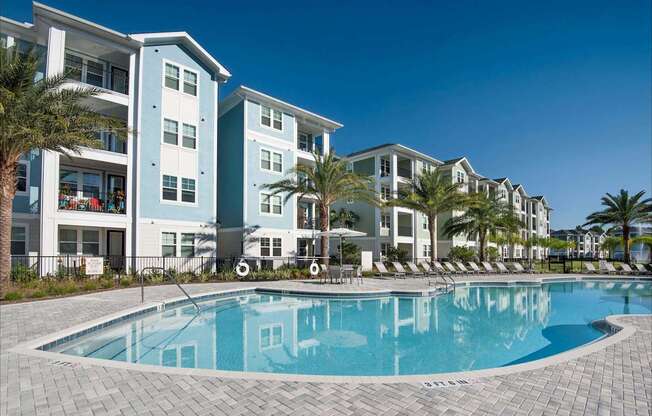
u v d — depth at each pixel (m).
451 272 25.34
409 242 34.69
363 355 7.56
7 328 7.68
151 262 18.11
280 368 6.73
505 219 33.50
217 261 21.39
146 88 18.73
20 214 16.33
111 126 14.25
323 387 4.65
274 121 24.72
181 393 4.44
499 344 8.51
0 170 12.05
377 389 4.60
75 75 17.03
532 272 28.20
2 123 11.27
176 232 19.28
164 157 19.16
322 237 22.00
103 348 7.80
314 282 18.44
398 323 10.62
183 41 20.33
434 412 4.00
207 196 20.77
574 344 8.56
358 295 14.73
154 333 9.16
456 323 10.72
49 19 15.89
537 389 4.63
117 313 9.36
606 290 19.52
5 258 11.99
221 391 4.50
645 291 19.14
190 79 20.62
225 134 24.50
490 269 27.09
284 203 24.66
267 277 19.44
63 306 10.40
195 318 10.98
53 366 5.32
